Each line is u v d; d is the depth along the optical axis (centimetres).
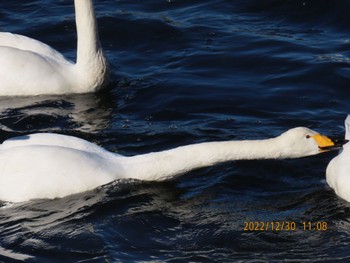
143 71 2000
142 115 1806
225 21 2194
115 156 1542
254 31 2138
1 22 2214
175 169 1524
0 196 1475
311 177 1562
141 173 1523
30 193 1469
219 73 1970
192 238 1381
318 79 1919
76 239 1373
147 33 2152
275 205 1478
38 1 2323
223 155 1516
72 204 1462
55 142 1521
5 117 1797
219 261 1321
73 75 1933
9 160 1484
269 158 1509
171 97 1866
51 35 2175
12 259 1322
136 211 1450
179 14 2234
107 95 1906
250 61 2009
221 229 1403
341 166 1505
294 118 1772
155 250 1349
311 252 1341
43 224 1411
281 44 2067
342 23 2152
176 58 2045
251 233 1392
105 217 1433
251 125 1747
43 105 1862
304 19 2181
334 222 1423
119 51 2100
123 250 1348
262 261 1320
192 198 1495
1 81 1898
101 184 1495
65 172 1479
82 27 1922
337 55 2006
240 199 1497
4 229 1398
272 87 1898
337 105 1820
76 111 1834
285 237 1382
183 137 1697
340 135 1688
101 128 1748
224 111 1808
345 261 1312
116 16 2219
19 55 1916
